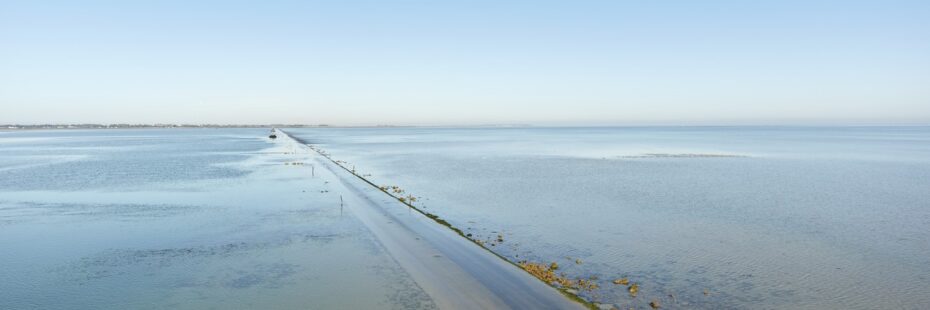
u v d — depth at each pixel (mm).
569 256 18688
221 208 27891
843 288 15336
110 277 16203
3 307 13758
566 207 28609
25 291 15000
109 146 104812
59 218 25344
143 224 23844
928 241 20844
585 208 28281
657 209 27906
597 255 18828
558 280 15695
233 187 36500
